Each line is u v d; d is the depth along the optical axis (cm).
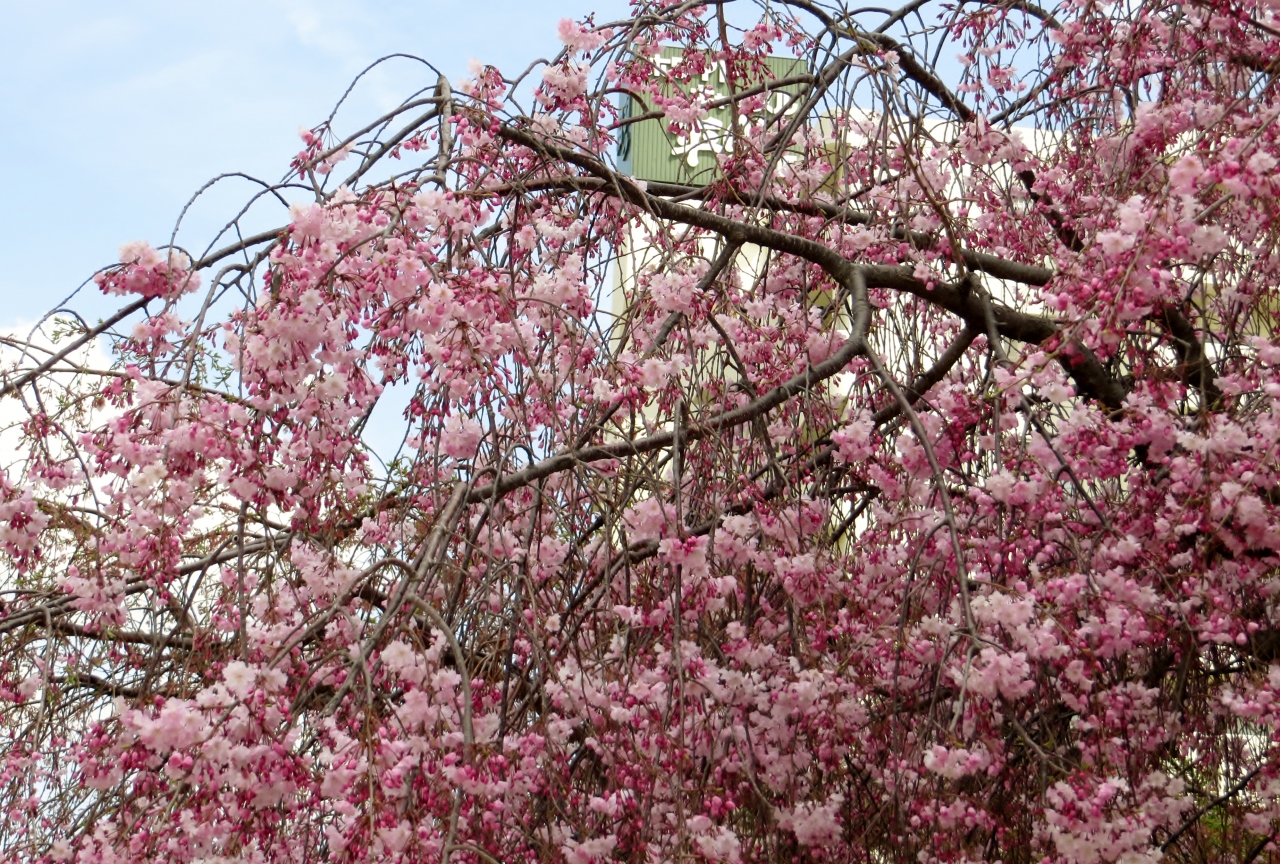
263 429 321
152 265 319
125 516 348
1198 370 399
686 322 388
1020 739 370
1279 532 315
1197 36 467
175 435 300
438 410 369
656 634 366
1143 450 392
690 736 347
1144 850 289
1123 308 309
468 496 349
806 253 447
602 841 311
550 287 368
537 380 340
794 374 455
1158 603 341
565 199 479
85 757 326
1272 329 407
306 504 345
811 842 346
